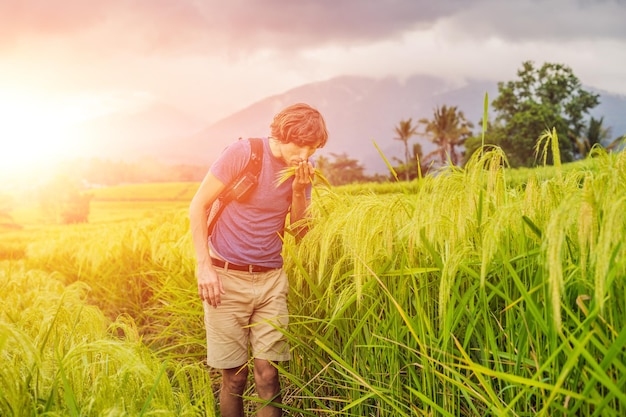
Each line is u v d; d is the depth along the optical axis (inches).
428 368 79.9
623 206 53.2
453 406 77.2
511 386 69.5
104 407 70.8
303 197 113.3
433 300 88.0
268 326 109.5
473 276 74.3
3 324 69.7
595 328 57.4
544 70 2480.3
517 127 2327.8
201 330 151.8
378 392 85.0
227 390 113.3
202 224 105.9
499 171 76.2
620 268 57.0
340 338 112.3
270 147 106.0
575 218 60.2
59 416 69.1
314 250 113.5
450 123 2970.0
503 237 77.4
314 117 102.1
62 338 90.8
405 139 3068.4
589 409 63.1
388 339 89.3
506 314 74.5
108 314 221.5
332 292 102.1
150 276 232.4
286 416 119.1
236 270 107.4
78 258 263.6
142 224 283.4
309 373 116.8
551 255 53.3
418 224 74.5
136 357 75.4
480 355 78.7
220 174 104.6
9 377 71.4
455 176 76.7
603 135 2379.4
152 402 75.7
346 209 109.7
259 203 106.0
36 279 193.6
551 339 61.7
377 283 93.8
